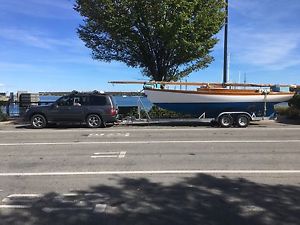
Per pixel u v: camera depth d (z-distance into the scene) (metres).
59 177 9.99
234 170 10.62
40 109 22.34
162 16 25.38
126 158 12.38
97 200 7.98
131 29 26.31
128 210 7.33
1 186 9.17
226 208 7.40
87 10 26.16
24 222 6.76
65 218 6.94
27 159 12.40
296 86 23.55
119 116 23.81
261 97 22.72
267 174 10.16
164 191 8.60
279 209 7.33
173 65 27.83
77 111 22.23
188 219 6.81
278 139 16.36
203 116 23.12
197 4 25.55
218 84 23.75
